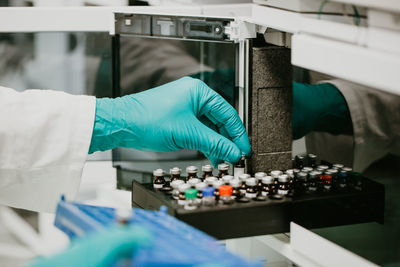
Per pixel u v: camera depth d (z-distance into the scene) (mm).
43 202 892
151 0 1203
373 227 608
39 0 1330
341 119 629
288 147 911
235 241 929
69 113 895
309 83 676
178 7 1058
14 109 877
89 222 509
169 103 915
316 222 696
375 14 551
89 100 924
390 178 572
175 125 912
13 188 879
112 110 926
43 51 1119
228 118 896
